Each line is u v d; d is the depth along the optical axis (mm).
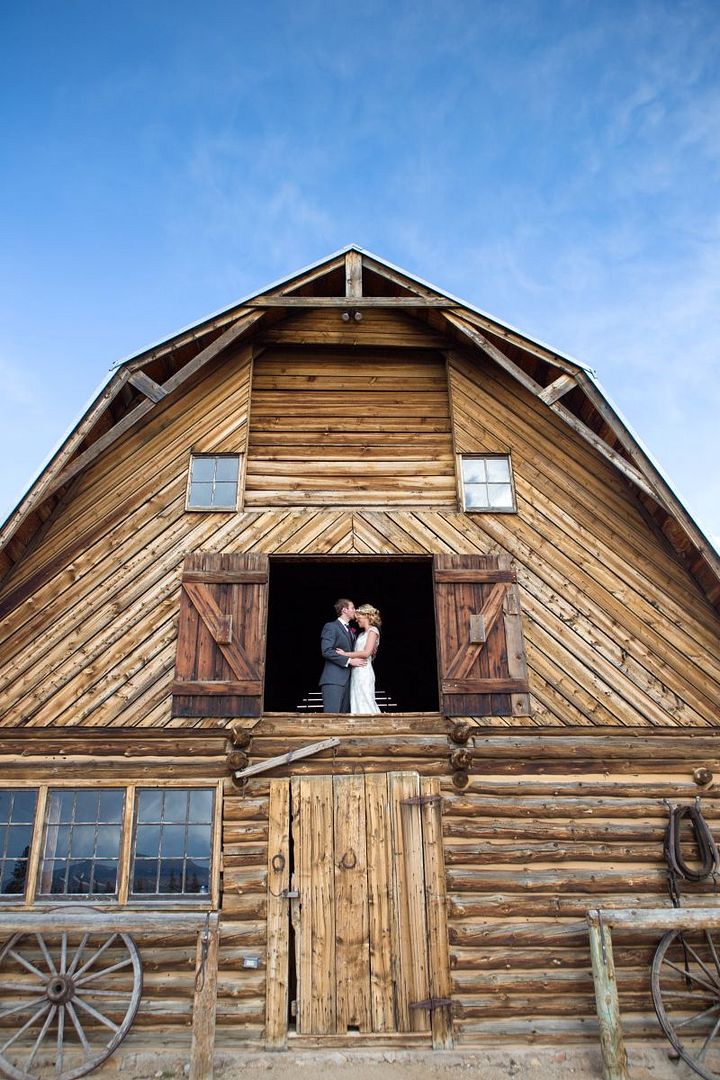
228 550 10211
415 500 10719
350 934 8812
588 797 9414
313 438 10984
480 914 8914
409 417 11203
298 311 11266
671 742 9680
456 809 9250
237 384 11078
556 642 9969
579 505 10688
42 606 9867
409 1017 8570
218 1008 8547
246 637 9727
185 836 9133
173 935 8766
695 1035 8734
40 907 8781
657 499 9797
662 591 10289
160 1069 8117
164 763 9289
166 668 9633
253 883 8930
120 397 10438
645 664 9922
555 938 8852
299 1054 8320
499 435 11008
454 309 10602
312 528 10375
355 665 10266
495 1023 8594
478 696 9625
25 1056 8258
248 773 9188
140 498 10461
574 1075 8078
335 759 9375
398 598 14711
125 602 9914
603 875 9125
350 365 11438
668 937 8805
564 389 10227
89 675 9562
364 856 9062
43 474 9328
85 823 9156
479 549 10391
